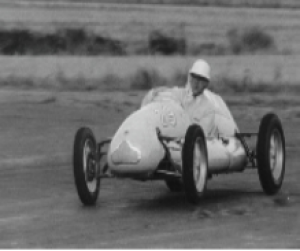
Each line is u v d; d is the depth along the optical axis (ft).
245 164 59.00
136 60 198.49
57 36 221.87
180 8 320.70
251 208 52.19
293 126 102.73
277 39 248.93
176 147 53.01
